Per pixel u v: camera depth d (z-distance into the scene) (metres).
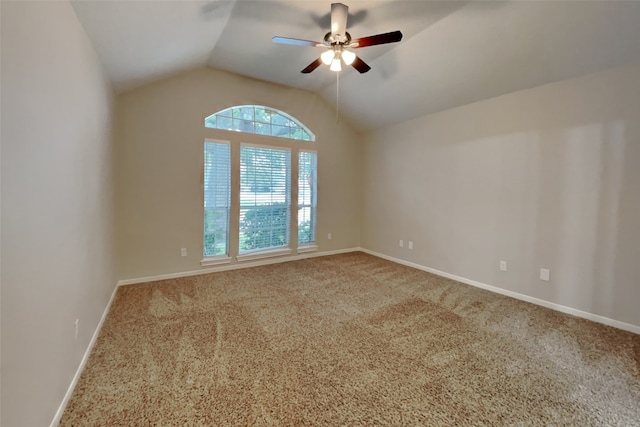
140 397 1.63
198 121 3.87
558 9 2.23
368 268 4.38
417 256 4.43
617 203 2.52
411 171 4.50
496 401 1.64
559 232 2.89
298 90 4.67
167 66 3.25
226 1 2.30
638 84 2.38
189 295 3.19
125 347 2.14
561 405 1.61
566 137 2.81
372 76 3.86
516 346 2.22
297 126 4.82
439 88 3.56
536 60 2.71
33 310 1.23
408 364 1.98
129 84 3.25
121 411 1.53
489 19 2.50
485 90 3.31
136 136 3.49
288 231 4.80
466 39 2.77
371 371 1.90
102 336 2.29
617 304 2.54
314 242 5.12
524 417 1.52
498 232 3.40
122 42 2.34
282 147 4.61
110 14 1.92
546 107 2.94
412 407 1.59
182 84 3.75
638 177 2.40
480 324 2.58
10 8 1.07
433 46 2.99
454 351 2.14
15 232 1.09
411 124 4.47
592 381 1.81
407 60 3.32
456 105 3.77
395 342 2.26
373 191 5.25
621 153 2.48
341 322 2.60
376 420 1.50
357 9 2.50
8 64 1.06
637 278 2.43
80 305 1.87
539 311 2.88
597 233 2.64
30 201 1.21
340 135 5.25
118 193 3.40
